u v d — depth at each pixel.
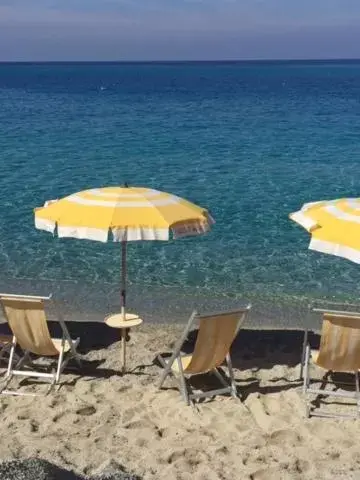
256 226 13.77
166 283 10.41
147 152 25.45
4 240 12.45
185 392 5.96
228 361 6.16
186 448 5.12
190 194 17.39
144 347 7.41
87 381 6.38
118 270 10.95
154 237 5.76
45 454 4.96
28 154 24.44
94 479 4.24
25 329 6.07
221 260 11.54
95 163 22.56
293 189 18.05
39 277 10.57
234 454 5.09
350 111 47.00
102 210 5.92
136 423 5.54
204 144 28.03
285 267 11.23
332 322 5.68
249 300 9.77
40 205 15.41
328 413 5.82
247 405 5.96
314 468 4.93
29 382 6.34
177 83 107.00
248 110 48.38
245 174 20.34
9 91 77.50
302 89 84.44
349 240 5.68
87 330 8.06
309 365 6.66
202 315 5.60
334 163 22.59
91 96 66.88
